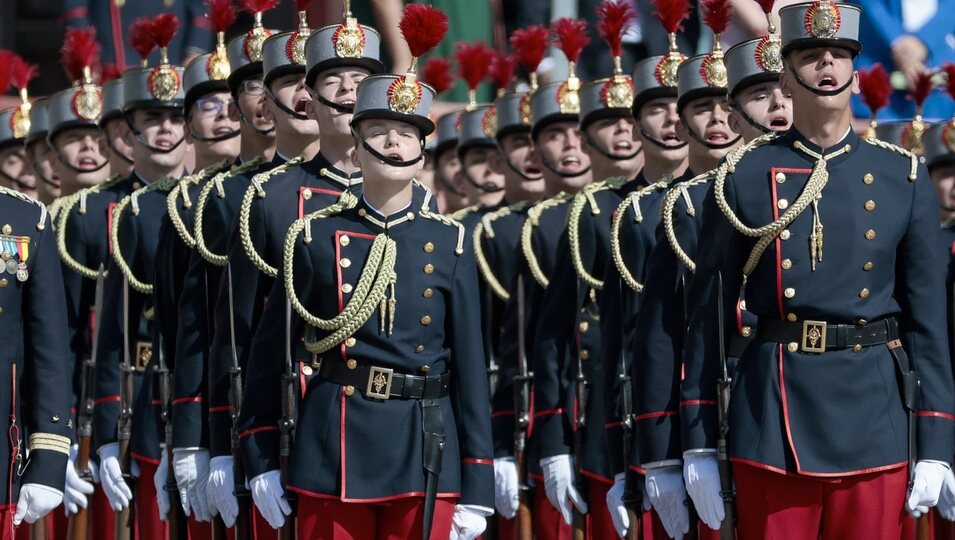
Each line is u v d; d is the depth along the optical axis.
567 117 23.09
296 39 18.86
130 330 21.30
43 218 16.61
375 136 16.72
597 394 20.70
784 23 16.09
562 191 23.17
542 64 27.98
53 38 31.36
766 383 15.89
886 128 23.75
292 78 18.91
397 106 16.62
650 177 20.86
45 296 16.58
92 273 22.70
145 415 20.36
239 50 19.89
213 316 19.03
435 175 27.28
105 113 23.36
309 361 17.06
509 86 27.94
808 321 15.88
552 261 22.44
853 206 15.95
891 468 15.79
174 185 21.50
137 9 29.22
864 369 15.81
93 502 21.88
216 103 20.95
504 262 23.48
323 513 16.44
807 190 15.91
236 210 19.11
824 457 15.68
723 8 19.53
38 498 16.33
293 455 16.64
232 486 17.72
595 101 21.91
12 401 16.31
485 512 16.81
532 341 22.19
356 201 17.03
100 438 21.00
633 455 18.95
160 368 20.12
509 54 28.77
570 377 21.06
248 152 20.09
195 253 19.22
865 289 15.89
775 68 18.22
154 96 22.06
